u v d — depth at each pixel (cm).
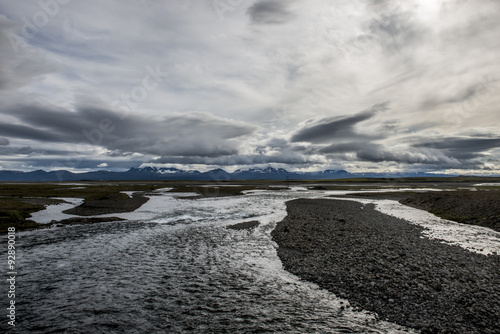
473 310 1294
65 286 1689
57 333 1191
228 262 2134
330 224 3588
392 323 1238
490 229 3319
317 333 1177
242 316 1332
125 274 1889
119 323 1275
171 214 4838
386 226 3431
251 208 5669
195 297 1538
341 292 1553
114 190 10812
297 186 16638
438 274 1706
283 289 1625
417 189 12212
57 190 9838
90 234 3162
